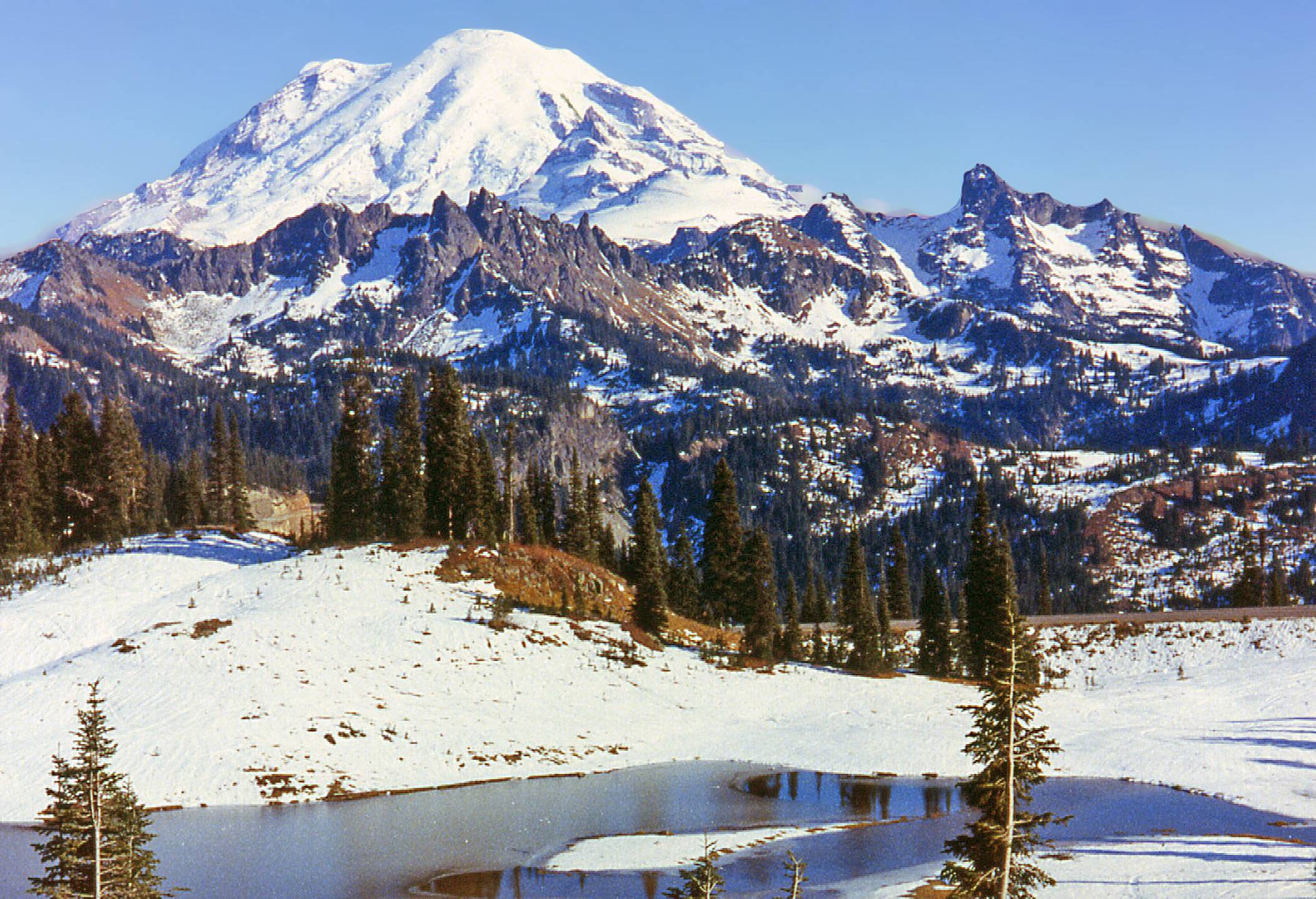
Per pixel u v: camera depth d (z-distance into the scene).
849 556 121.62
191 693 81.88
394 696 87.00
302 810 69.81
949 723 95.31
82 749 46.44
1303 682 106.62
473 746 82.25
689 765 83.81
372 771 76.56
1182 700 103.56
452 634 98.69
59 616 99.06
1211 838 61.38
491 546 118.44
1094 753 86.19
